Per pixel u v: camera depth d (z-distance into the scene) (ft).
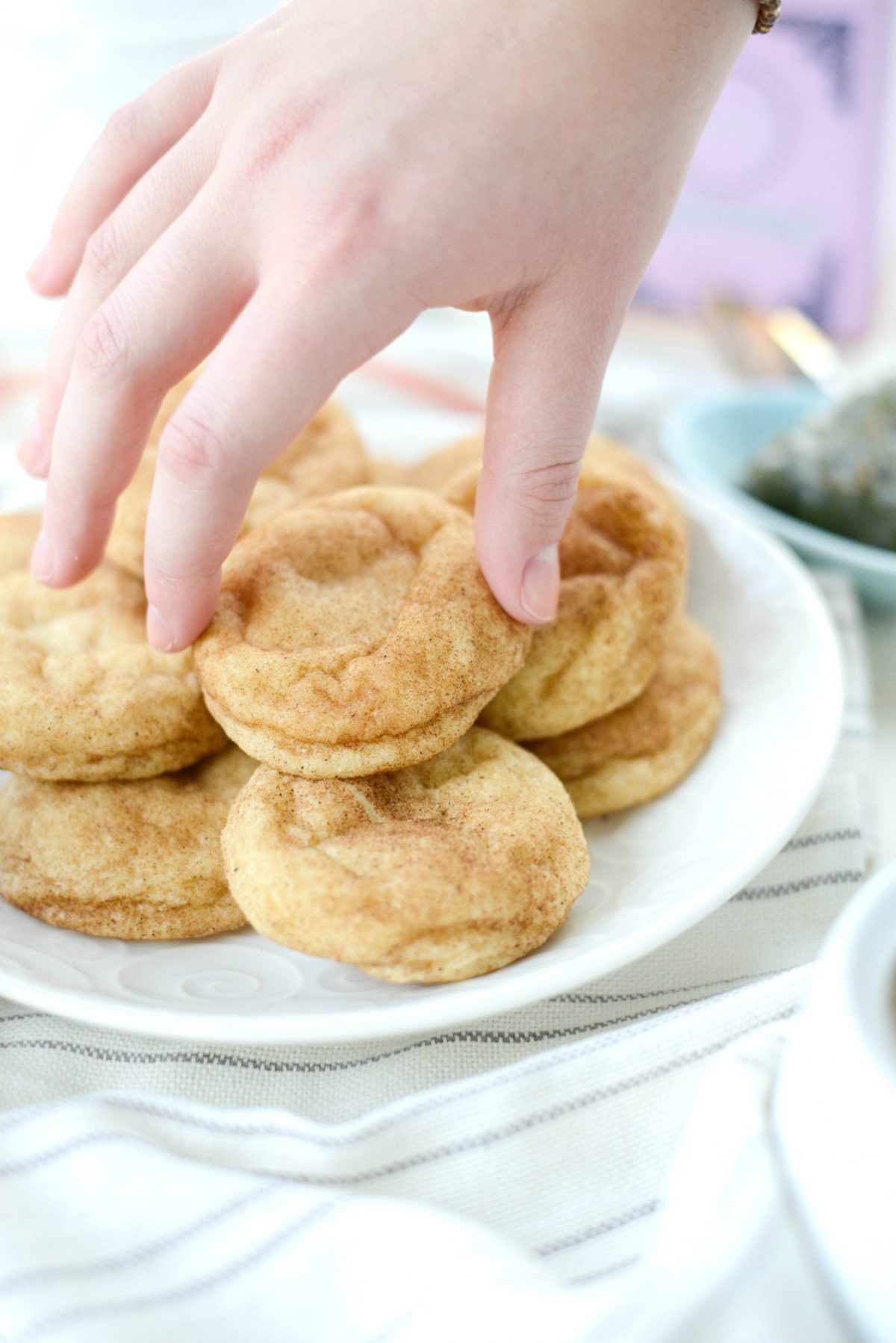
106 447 1.28
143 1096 1.22
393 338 1.22
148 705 1.38
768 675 1.55
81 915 1.34
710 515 1.70
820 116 2.76
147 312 1.23
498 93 1.21
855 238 2.86
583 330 1.25
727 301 2.84
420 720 1.30
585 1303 1.06
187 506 1.22
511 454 1.28
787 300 2.94
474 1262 1.09
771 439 2.34
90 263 1.33
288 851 1.27
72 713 1.37
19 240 2.91
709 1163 1.07
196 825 1.38
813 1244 1.03
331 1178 1.18
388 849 1.27
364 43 1.24
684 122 1.27
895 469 2.05
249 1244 1.13
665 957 1.35
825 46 2.70
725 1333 1.02
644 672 1.46
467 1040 1.29
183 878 1.35
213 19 2.76
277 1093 1.27
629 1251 1.15
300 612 1.35
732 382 2.73
